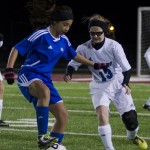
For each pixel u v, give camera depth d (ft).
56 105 58.70
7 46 277.85
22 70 58.95
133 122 61.41
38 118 57.00
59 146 57.98
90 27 61.00
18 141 70.13
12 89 143.54
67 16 57.77
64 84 161.07
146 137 73.92
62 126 58.95
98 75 62.13
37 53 58.34
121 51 61.16
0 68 227.40
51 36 58.44
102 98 60.64
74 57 61.05
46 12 58.29
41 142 56.39
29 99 58.90
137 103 115.24
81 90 142.82
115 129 79.97
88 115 95.30
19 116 93.71
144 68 191.72
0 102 81.66
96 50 61.82
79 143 69.10
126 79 60.75
